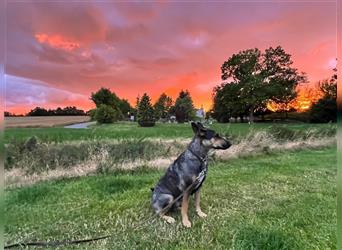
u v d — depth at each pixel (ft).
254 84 139.23
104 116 66.74
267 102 137.18
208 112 86.28
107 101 70.08
